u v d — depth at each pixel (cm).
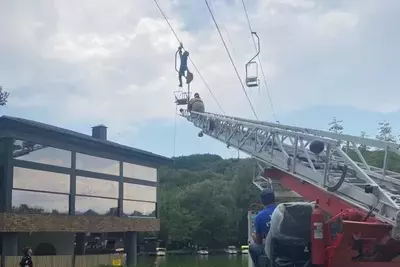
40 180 2527
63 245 3008
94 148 2909
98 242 3588
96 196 2930
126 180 3222
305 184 1043
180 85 1856
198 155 11669
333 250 621
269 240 632
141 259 6016
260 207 1109
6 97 2673
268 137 1232
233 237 8831
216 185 9231
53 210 2598
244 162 9138
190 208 8869
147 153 3334
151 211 3516
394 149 730
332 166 898
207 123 1833
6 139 2366
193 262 5184
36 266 2439
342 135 835
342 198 786
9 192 2341
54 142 2614
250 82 1759
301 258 618
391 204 665
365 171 809
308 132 999
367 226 646
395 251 662
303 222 620
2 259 2273
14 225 2338
